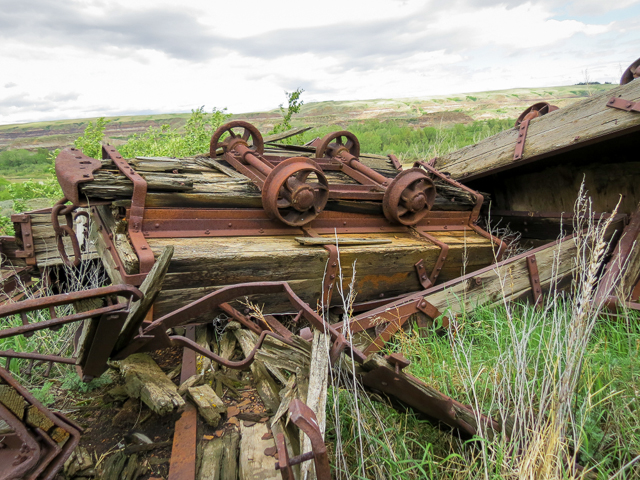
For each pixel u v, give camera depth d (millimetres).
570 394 1924
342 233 4117
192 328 3824
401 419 2453
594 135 4211
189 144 8398
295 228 3902
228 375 3137
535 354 2752
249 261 3270
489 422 2139
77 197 3092
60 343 3512
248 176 4066
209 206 3584
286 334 3201
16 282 4320
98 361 2180
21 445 1829
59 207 3988
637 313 3305
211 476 2209
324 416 1979
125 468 2303
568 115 4512
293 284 3521
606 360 2668
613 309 3410
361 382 2229
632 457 2018
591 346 3039
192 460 2301
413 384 2018
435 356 3152
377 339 3285
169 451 2441
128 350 2367
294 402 1585
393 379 2035
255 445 2424
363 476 1949
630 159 4527
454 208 4926
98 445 2494
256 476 2180
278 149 5363
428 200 4469
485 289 3830
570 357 2029
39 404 1892
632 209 4621
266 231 3748
